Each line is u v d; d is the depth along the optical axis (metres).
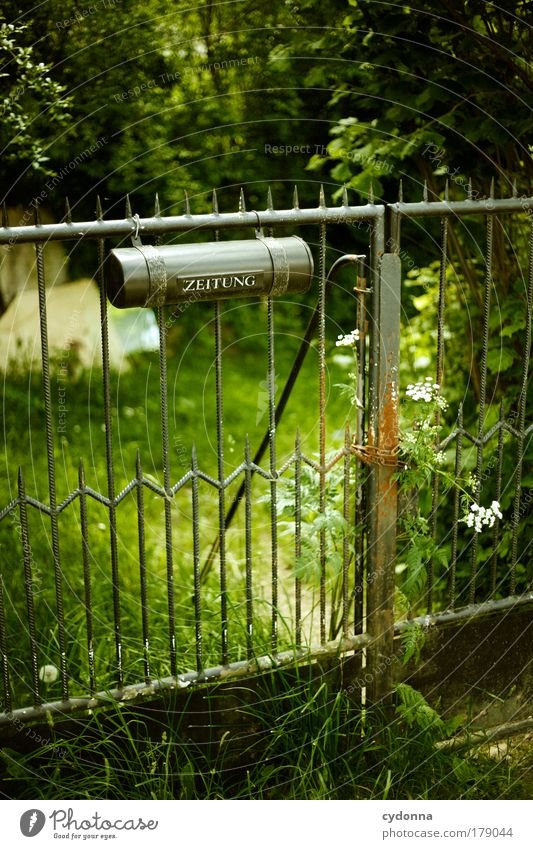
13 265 6.68
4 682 2.79
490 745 3.39
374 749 3.12
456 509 3.23
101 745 2.98
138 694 2.94
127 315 7.21
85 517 2.76
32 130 4.92
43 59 4.71
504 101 3.69
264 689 3.10
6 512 2.63
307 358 7.55
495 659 3.45
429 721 3.12
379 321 2.91
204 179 6.14
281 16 5.21
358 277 2.94
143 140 5.73
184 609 3.96
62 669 2.85
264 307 8.00
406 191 5.38
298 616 3.11
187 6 5.11
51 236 2.47
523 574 3.73
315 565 3.04
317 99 5.96
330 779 3.01
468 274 4.22
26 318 6.66
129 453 5.75
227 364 7.56
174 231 2.62
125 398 6.58
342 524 3.03
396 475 3.02
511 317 3.76
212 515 5.14
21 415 5.84
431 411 3.05
